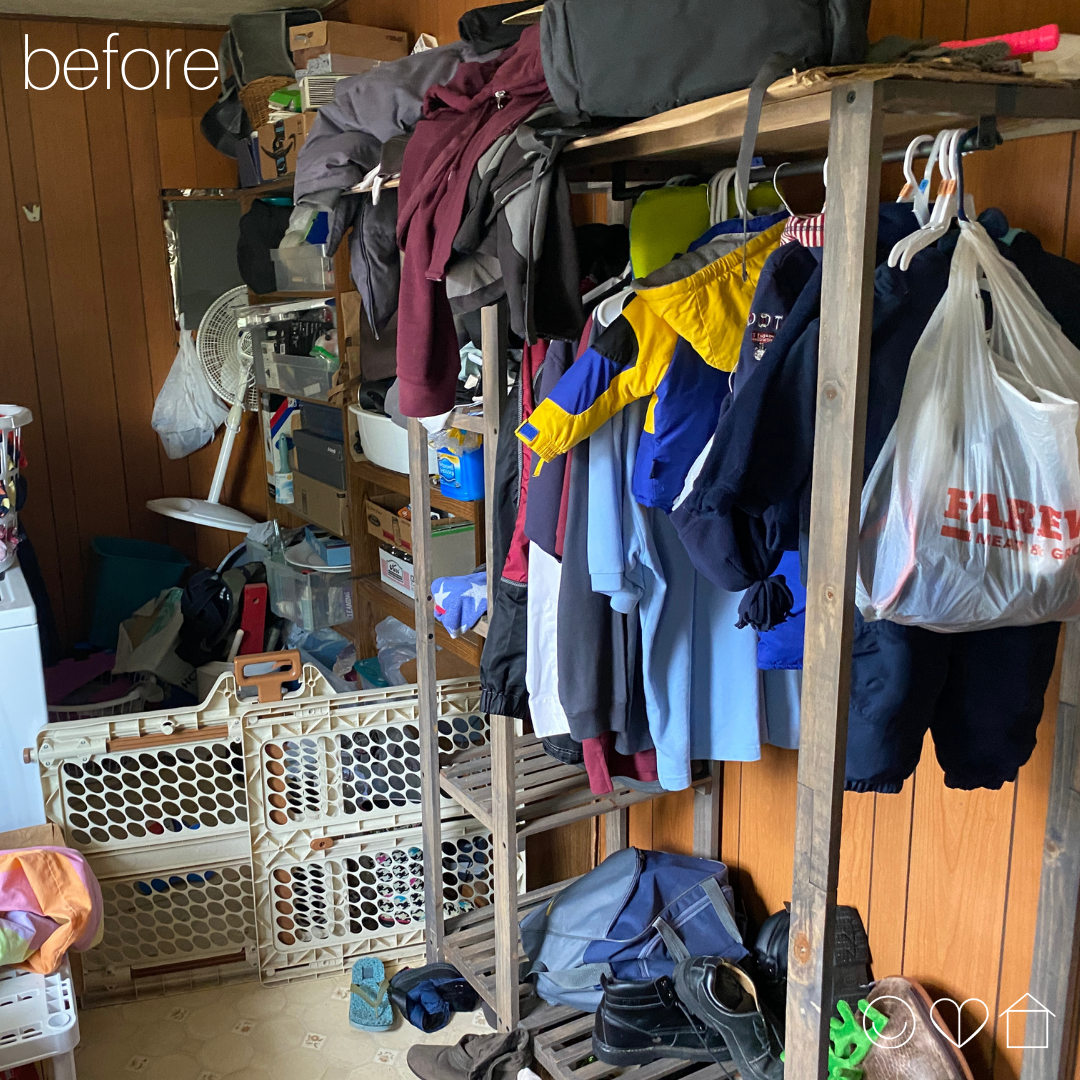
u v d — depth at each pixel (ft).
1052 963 4.87
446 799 7.64
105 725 7.02
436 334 5.33
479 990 6.87
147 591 11.31
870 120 3.21
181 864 7.36
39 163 11.08
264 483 12.50
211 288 11.75
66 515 11.80
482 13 6.09
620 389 4.62
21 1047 5.22
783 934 6.43
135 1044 7.01
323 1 10.46
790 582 4.78
